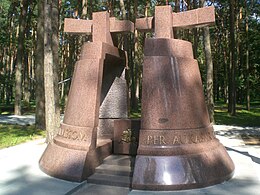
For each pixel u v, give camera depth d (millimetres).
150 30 7934
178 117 6496
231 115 23219
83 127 6887
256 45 26375
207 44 16938
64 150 6770
